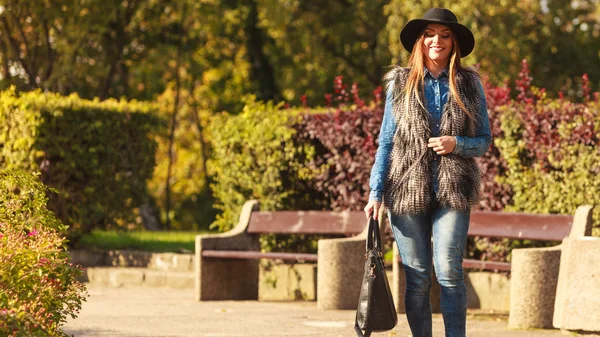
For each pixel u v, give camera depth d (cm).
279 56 6662
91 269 2617
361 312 1080
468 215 1079
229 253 2077
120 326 1611
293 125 2339
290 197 2389
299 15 6325
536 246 2009
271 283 2344
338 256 1900
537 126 1956
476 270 2103
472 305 2039
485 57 5053
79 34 4966
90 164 2848
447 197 1059
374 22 6450
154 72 6197
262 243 2386
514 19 5231
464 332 1076
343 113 2252
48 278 1048
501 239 2047
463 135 1074
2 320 909
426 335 1093
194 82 6594
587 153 1888
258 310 1909
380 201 1091
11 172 1146
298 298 2273
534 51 5781
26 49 5006
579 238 1501
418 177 1066
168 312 1855
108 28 5247
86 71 5284
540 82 5912
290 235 2392
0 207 1131
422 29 1100
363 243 1916
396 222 1092
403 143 1080
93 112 2853
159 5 5669
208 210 6438
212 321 1695
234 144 2448
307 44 6259
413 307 1091
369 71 6644
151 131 3008
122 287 2514
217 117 2495
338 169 2264
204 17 5916
